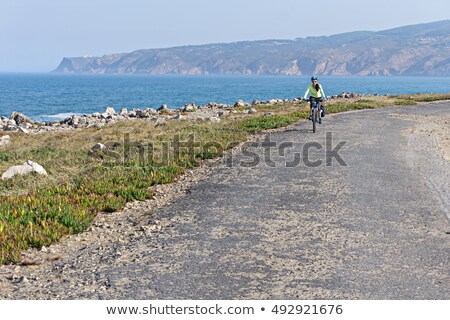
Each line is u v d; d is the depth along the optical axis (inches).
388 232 475.2
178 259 401.1
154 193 646.5
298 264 388.5
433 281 357.7
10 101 5821.9
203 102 5610.2
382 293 335.6
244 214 535.8
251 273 369.4
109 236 472.4
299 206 567.5
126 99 6309.1
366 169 789.9
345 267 382.6
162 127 1460.4
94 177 728.3
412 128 1418.6
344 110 1979.6
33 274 375.9
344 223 502.6
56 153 1023.0
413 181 710.5
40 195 610.9
